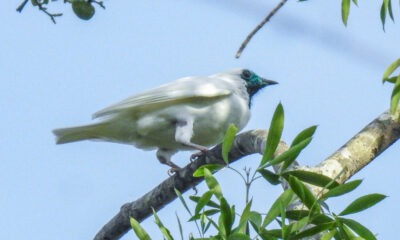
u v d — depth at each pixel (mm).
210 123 14555
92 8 11445
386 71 8078
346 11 8742
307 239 7902
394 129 10102
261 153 10672
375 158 10039
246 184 7852
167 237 7746
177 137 14242
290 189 7660
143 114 14453
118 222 12266
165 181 12141
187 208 7898
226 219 7559
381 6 8625
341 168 9719
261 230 7586
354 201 7562
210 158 11820
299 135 7820
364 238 7547
